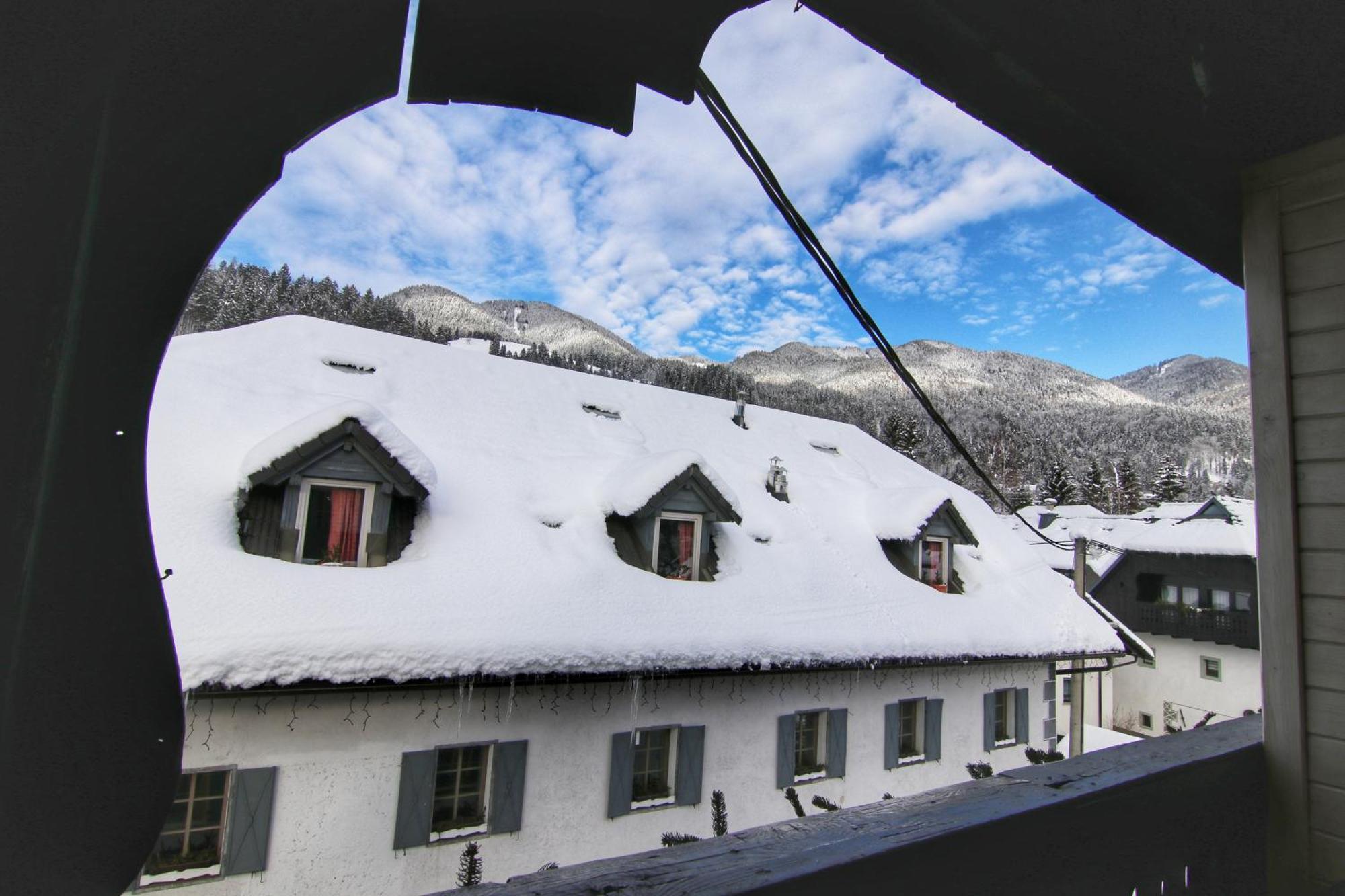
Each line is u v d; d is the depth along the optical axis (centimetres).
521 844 601
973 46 135
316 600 538
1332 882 176
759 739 744
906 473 1367
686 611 705
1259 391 199
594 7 96
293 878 509
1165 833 152
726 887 88
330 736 530
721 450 1109
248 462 600
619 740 653
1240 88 150
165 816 56
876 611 857
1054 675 1055
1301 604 190
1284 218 190
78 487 52
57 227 51
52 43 51
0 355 49
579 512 780
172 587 498
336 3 63
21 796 51
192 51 56
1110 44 134
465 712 584
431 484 659
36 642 51
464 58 99
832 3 125
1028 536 2722
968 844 112
